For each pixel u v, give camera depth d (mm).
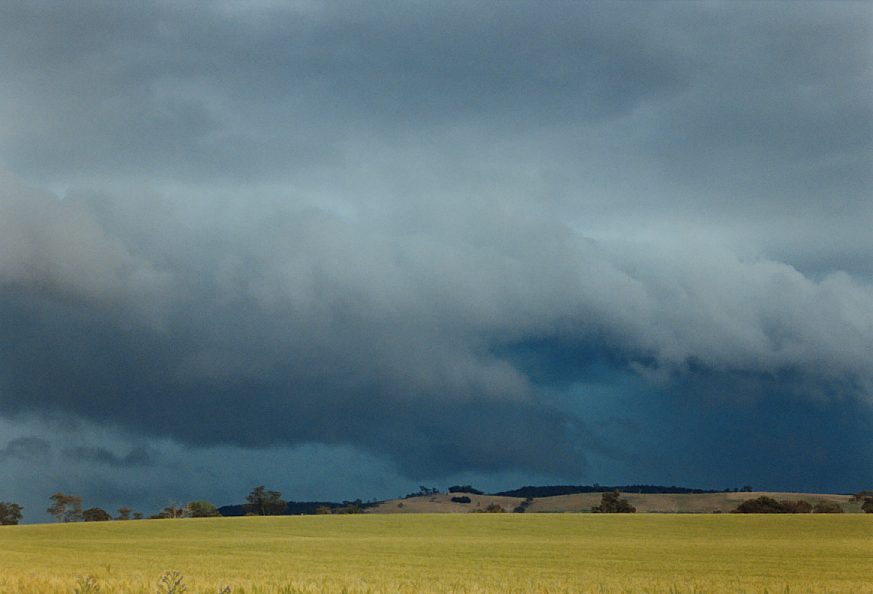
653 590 30266
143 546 76375
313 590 21219
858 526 102062
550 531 99688
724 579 41094
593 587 31531
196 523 112688
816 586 35594
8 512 168500
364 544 78500
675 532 97000
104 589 18312
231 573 39594
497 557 61250
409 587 24203
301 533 98438
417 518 117188
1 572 29641
